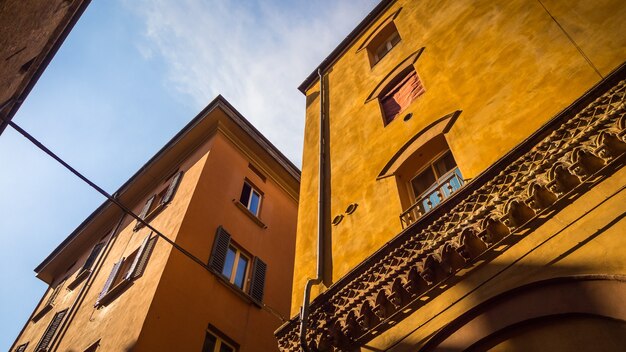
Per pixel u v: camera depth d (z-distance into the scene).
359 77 13.78
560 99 6.85
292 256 17.84
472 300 5.89
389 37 14.72
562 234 5.54
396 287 6.90
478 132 7.80
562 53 7.46
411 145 9.21
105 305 13.77
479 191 6.67
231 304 13.41
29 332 18.83
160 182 19.28
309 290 8.38
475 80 8.86
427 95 9.96
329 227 9.72
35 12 6.43
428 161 8.94
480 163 7.27
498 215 6.26
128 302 12.38
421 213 8.11
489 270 6.00
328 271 8.77
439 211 7.03
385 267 7.30
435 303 6.34
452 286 6.31
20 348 17.91
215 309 12.76
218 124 18.94
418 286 6.71
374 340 6.80
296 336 8.06
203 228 14.39
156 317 11.06
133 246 15.79
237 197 17.16
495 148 7.23
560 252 5.41
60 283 21.08
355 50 15.52
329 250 9.20
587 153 5.74
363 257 8.20
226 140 18.88
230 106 19.77
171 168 19.33
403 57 12.06
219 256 14.05
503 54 8.67
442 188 8.18
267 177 19.92
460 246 6.38
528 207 6.07
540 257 5.56
